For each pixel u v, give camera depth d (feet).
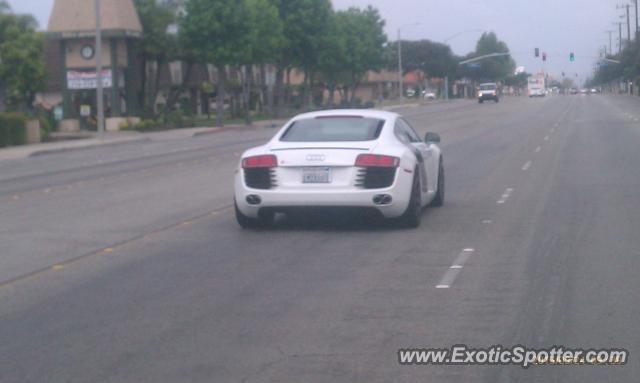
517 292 32.99
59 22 199.52
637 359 25.17
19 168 107.45
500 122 179.63
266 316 30.35
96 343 27.73
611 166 81.15
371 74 418.72
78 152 141.28
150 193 68.85
